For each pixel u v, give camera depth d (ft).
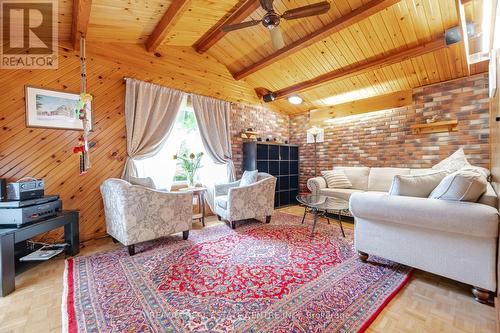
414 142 12.69
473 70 10.60
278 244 8.70
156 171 11.52
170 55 12.03
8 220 6.27
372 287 5.76
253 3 9.06
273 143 15.72
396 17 9.05
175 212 8.77
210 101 13.50
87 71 9.55
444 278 6.25
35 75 8.45
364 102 14.48
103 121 9.94
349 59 11.66
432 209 5.35
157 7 8.51
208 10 9.48
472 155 10.84
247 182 11.87
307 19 9.77
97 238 9.73
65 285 5.94
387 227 6.46
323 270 6.64
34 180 7.07
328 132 16.60
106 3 7.75
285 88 15.49
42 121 8.55
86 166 8.61
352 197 6.90
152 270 6.72
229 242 8.93
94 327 4.45
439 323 4.55
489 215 4.70
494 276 4.88
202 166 12.94
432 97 12.02
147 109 10.96
